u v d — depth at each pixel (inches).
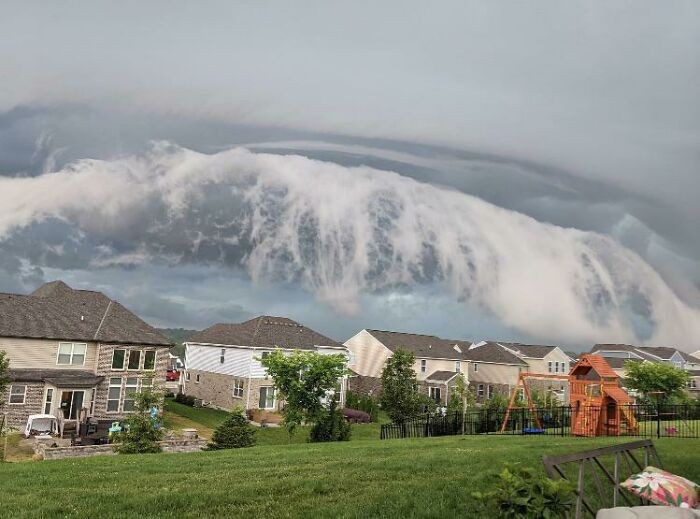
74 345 1464.1
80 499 387.9
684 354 3385.8
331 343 2085.4
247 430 1057.5
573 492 277.3
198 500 377.1
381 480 442.9
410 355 1705.2
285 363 1209.4
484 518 334.0
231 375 1913.1
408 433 1196.5
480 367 2726.4
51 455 886.4
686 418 1342.3
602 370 1043.9
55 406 1365.7
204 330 2186.3
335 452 662.5
